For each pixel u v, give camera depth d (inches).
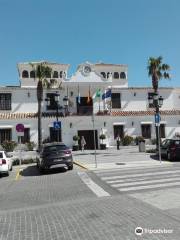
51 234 292.4
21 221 351.3
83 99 1588.3
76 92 1581.0
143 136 1632.6
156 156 1091.9
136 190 495.2
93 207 390.6
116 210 365.4
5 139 1487.5
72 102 1576.0
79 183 609.6
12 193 556.7
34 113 1545.3
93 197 464.8
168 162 919.0
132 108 1657.2
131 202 405.7
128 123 1617.9
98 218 335.9
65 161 830.5
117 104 1646.2
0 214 398.3
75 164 978.7
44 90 1556.3
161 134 1653.5
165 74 1355.8
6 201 487.5
